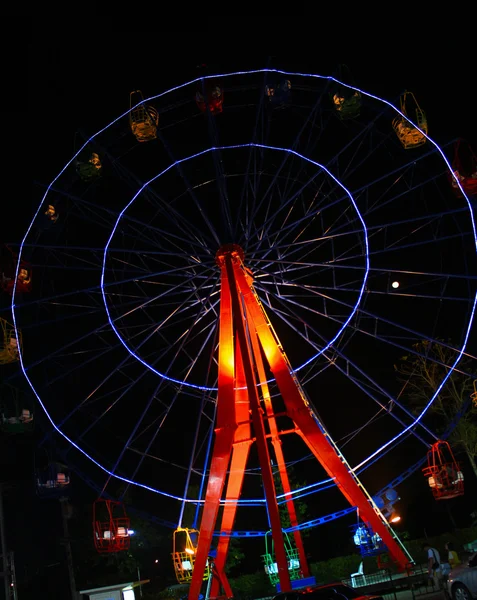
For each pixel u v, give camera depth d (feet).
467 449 127.44
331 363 87.04
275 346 80.07
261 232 86.58
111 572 154.81
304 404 75.87
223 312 82.58
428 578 74.02
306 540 177.88
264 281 89.92
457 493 78.54
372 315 84.48
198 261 85.61
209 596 80.12
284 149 85.05
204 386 88.38
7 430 87.35
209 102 89.20
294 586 78.13
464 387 127.75
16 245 87.81
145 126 88.07
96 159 90.07
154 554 159.74
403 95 85.81
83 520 148.25
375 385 84.38
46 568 147.02
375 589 74.13
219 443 75.36
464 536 115.14
